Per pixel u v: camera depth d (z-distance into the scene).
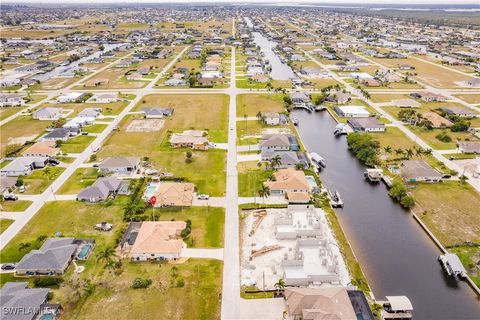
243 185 122.38
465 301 80.50
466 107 199.62
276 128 170.25
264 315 74.56
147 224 99.44
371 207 115.50
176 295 79.12
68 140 157.25
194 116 185.62
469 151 147.25
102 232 98.81
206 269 86.38
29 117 185.38
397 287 83.88
